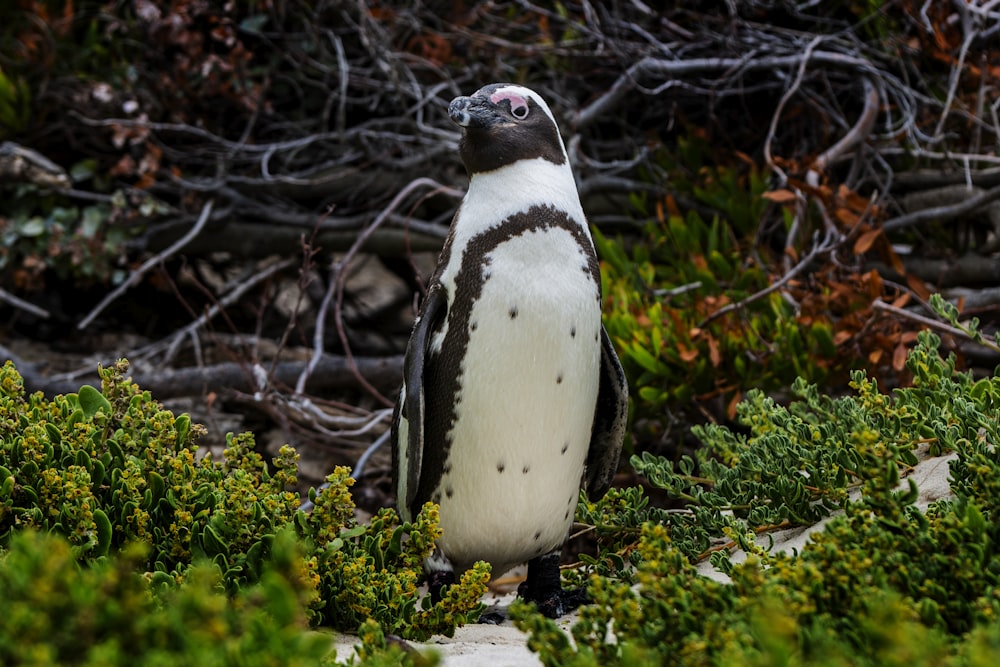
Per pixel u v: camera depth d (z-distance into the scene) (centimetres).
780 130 1026
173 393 927
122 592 315
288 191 1049
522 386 495
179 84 1036
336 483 477
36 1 1044
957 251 930
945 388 573
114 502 488
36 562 310
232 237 1049
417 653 368
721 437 640
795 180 828
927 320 696
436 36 1009
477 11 1024
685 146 1012
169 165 1088
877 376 773
